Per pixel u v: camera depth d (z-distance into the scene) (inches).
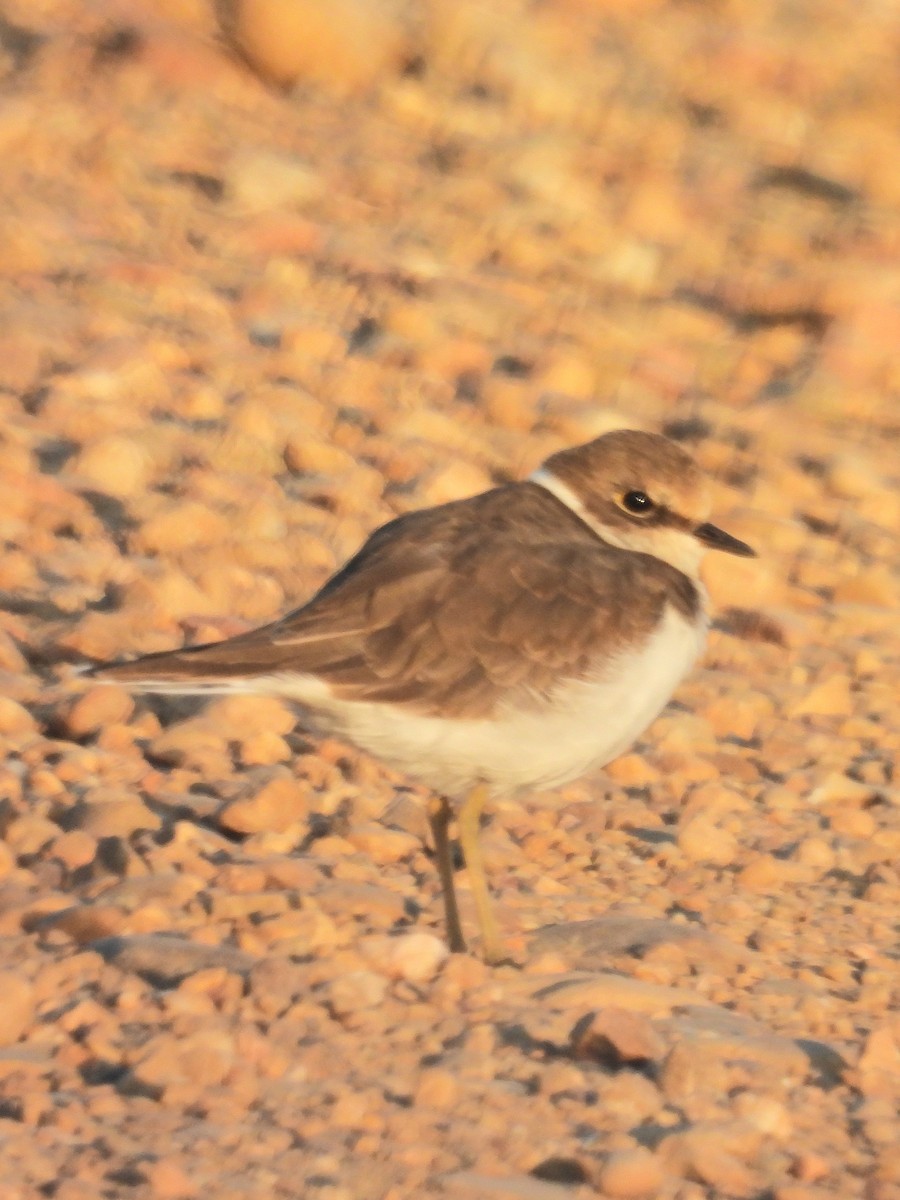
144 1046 295.6
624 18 1057.5
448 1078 296.7
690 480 400.5
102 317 700.0
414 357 719.7
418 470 636.1
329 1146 278.8
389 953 339.0
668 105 985.5
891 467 705.6
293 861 380.5
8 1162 265.1
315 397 679.7
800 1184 285.0
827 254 867.4
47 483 578.6
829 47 1055.6
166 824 403.2
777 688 550.9
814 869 445.4
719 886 427.5
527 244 831.1
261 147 873.5
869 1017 359.3
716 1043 326.3
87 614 503.2
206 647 350.9
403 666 353.4
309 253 794.2
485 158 899.4
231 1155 273.6
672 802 477.1
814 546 641.0
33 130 828.6
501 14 1018.1
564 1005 336.5
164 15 940.6
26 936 340.2
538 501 392.8
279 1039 308.8
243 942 339.6
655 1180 277.7
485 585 362.6
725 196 911.7
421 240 828.6
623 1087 301.3
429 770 362.6
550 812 456.1
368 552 374.9
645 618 372.2
